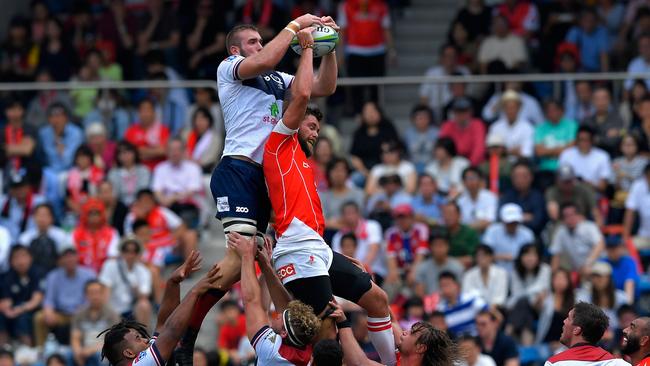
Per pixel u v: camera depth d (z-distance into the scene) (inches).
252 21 2476.6
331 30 1001.5
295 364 962.1
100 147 2177.7
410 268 1942.7
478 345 1697.8
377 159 2138.3
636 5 2432.3
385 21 2399.1
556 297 1845.5
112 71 2481.5
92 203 2015.3
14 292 1972.2
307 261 980.6
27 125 2217.0
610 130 2130.9
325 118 2229.3
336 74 1037.8
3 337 1955.0
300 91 971.9
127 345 1015.0
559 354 1042.1
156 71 2336.4
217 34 2532.0
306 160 1009.5
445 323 1740.9
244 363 1760.6
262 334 970.1
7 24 2753.4
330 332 1013.2
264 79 1008.9
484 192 2026.3
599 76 2159.2
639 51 2340.1
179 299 1041.5
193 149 2145.7
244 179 990.4
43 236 2023.9
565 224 1959.9
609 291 1849.2
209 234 2082.9
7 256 2020.2
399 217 1959.9
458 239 1945.1
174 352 1012.5
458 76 2257.6
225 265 991.6
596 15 2429.9
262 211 1006.4
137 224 1991.9
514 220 1942.7
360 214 1978.3
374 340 1027.9
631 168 2098.9
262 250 1008.9
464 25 2442.2
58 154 2196.1
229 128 1004.6
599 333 1042.7
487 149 2114.9
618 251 1939.0
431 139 2150.6
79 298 1953.7
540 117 2162.9
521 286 1877.5
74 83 2250.2
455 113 2135.8
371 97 2226.9
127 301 1935.3
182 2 2581.2
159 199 2087.8
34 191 2137.1
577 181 2038.6
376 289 1018.1
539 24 2502.5
